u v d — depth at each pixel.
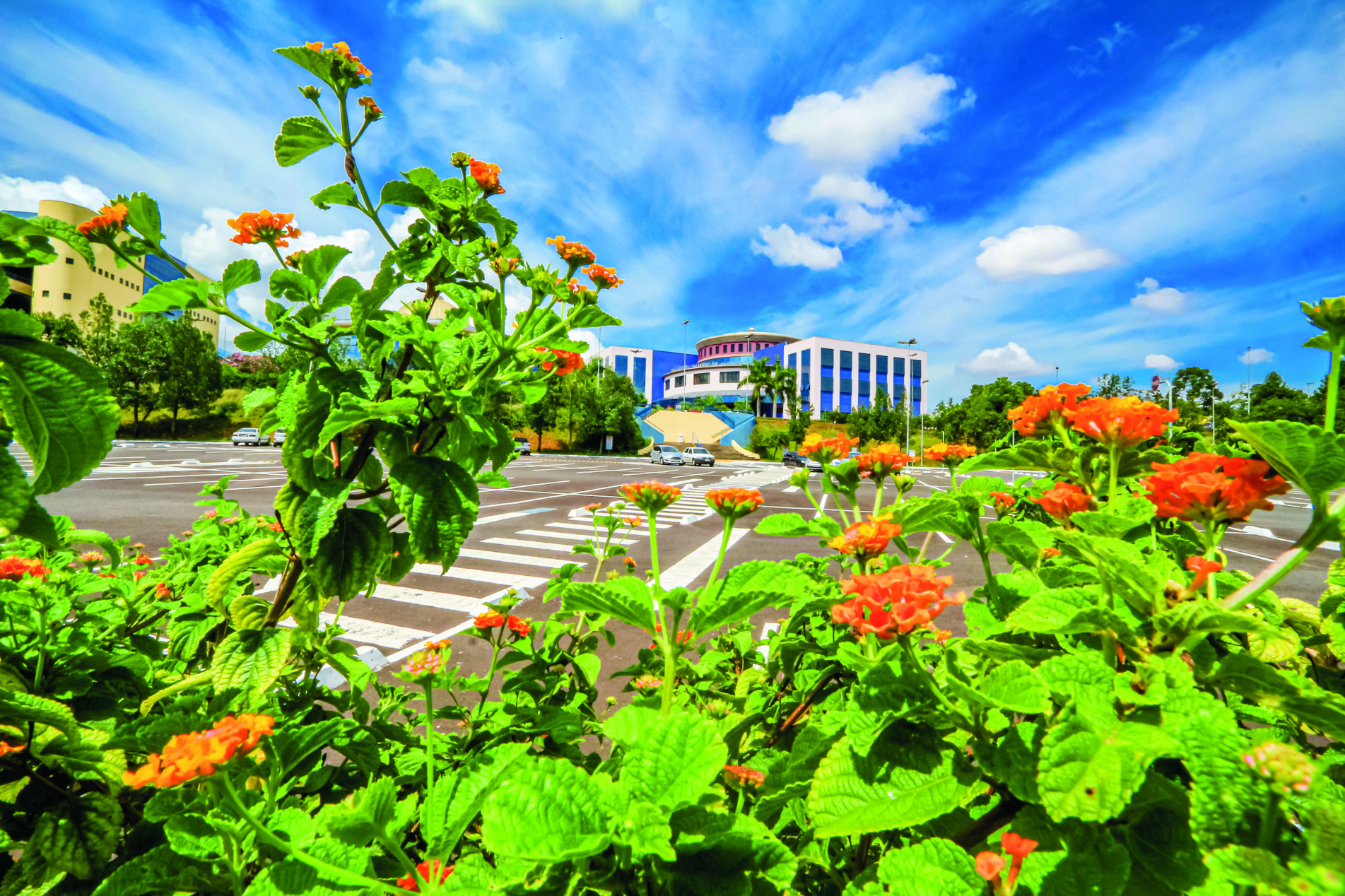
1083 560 1.21
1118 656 0.95
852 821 0.87
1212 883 0.69
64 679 1.43
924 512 1.38
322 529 1.25
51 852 1.11
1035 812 0.84
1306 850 0.61
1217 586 1.09
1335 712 0.71
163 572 2.33
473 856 0.90
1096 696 0.81
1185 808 0.76
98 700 1.47
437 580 7.06
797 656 1.60
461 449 1.46
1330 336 0.80
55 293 50.28
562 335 1.63
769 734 1.58
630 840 0.76
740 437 59.59
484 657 4.40
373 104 1.54
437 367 1.45
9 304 0.93
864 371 86.00
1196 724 0.70
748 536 10.88
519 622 1.95
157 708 1.55
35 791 1.27
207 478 16.92
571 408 48.41
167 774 0.75
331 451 1.53
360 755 1.40
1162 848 0.75
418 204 1.64
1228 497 0.85
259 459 25.86
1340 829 0.58
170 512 10.91
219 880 0.98
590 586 1.22
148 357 36.88
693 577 7.75
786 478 27.56
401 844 1.23
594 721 1.94
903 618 0.89
